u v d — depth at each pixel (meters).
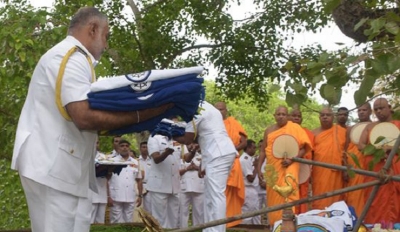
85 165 4.49
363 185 4.33
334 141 10.77
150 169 12.34
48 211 4.37
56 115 4.37
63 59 4.36
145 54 18.62
